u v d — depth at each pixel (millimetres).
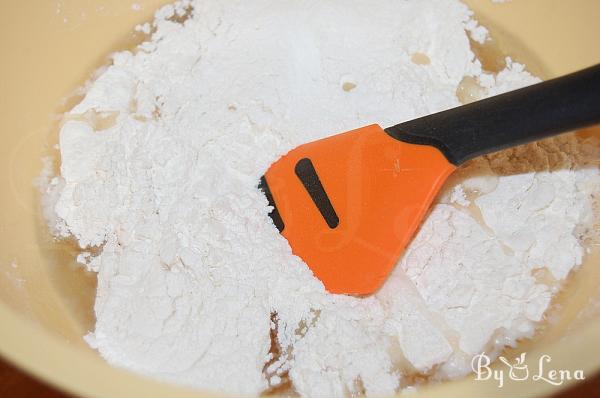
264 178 242
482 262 231
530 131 196
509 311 226
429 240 237
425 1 285
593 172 250
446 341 221
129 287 224
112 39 287
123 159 247
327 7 282
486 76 277
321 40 281
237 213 234
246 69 275
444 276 230
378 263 221
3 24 258
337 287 224
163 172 245
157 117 267
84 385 160
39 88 269
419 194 219
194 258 224
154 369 211
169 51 284
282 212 235
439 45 281
